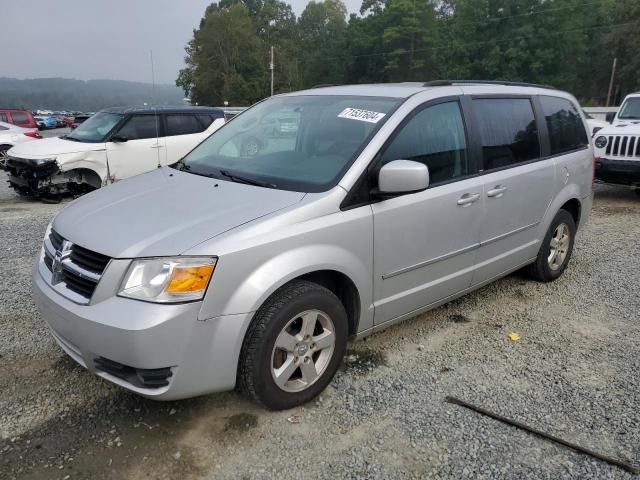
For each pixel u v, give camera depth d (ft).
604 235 22.81
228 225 9.00
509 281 16.93
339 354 10.43
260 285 8.82
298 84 253.44
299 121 12.35
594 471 8.56
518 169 14.02
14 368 11.27
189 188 10.93
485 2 174.40
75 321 8.64
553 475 8.46
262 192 10.25
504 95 14.16
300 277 9.88
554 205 15.64
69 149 30.30
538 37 166.91
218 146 13.35
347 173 10.24
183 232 8.87
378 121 11.13
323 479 8.30
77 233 9.53
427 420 9.77
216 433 9.31
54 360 11.60
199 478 8.29
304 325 9.70
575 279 17.22
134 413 9.82
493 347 12.60
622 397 10.55
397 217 10.83
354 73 260.42
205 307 8.43
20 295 15.19
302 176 10.66
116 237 9.00
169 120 33.65
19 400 10.15
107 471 8.38
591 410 10.12
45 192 30.37
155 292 8.31
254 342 9.00
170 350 8.29
